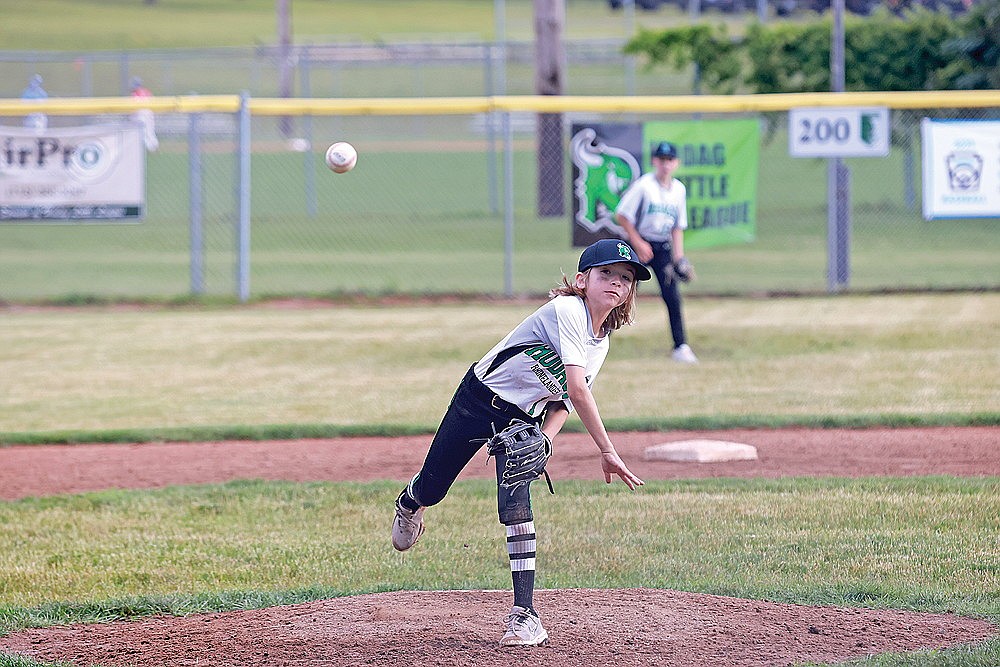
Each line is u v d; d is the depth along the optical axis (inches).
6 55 4448.8
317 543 949.8
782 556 888.9
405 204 3934.5
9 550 931.3
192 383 1604.3
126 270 2775.6
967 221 3368.6
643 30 3528.5
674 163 1681.8
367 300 2332.7
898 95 2215.8
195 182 2337.6
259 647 694.5
